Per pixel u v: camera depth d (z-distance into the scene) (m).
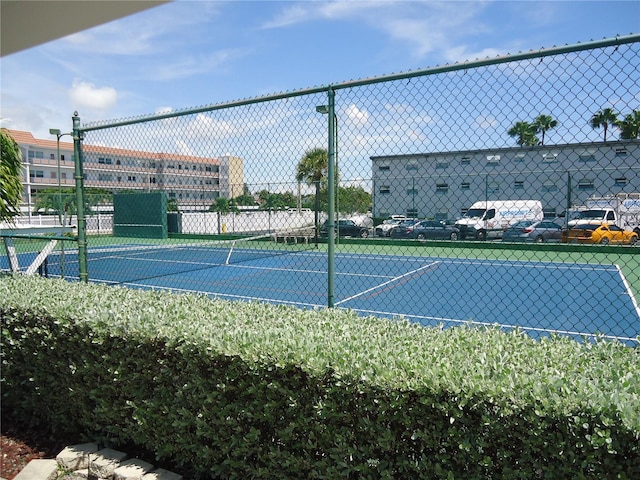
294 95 4.27
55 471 3.21
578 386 1.88
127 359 3.06
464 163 8.27
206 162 12.10
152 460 3.26
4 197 6.03
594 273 13.95
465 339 2.71
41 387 3.67
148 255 20.02
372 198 9.57
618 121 3.16
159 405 2.95
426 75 3.71
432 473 2.06
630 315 8.92
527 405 1.82
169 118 5.18
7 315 3.80
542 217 14.75
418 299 10.76
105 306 3.51
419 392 2.03
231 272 15.31
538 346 2.58
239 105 4.64
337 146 4.17
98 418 3.37
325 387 2.30
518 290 11.73
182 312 3.30
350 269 15.61
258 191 6.38
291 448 2.49
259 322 3.06
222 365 2.63
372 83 3.90
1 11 2.48
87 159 12.30
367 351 2.41
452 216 14.88
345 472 2.27
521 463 1.85
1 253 17.86
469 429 1.96
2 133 6.05
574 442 1.75
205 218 16.06
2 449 3.59
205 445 2.85
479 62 3.48
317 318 3.24
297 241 17.97
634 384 1.95
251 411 2.54
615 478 1.68
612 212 14.14
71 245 21.03
